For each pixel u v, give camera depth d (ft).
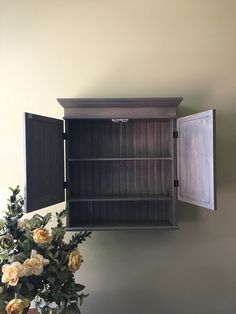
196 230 7.05
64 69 7.03
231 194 7.05
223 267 7.04
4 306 4.30
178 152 6.52
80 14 7.02
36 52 7.02
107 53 7.04
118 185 7.00
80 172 6.99
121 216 7.00
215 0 7.05
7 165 7.00
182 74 7.06
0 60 7.00
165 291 7.00
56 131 6.23
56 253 4.74
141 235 7.02
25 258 4.47
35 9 7.02
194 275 7.03
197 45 7.07
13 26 7.01
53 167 6.08
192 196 6.07
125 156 6.99
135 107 6.32
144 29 7.06
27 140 5.17
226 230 7.07
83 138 6.98
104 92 7.02
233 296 7.03
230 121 7.05
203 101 7.04
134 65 7.04
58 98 6.66
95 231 6.81
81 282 6.98
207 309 7.00
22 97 7.01
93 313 6.98
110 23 7.04
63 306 4.73
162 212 7.02
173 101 6.27
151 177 7.00
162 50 7.06
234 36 7.07
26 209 5.12
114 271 7.00
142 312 6.99
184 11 7.06
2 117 7.01
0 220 4.77
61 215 5.28
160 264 7.03
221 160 7.06
